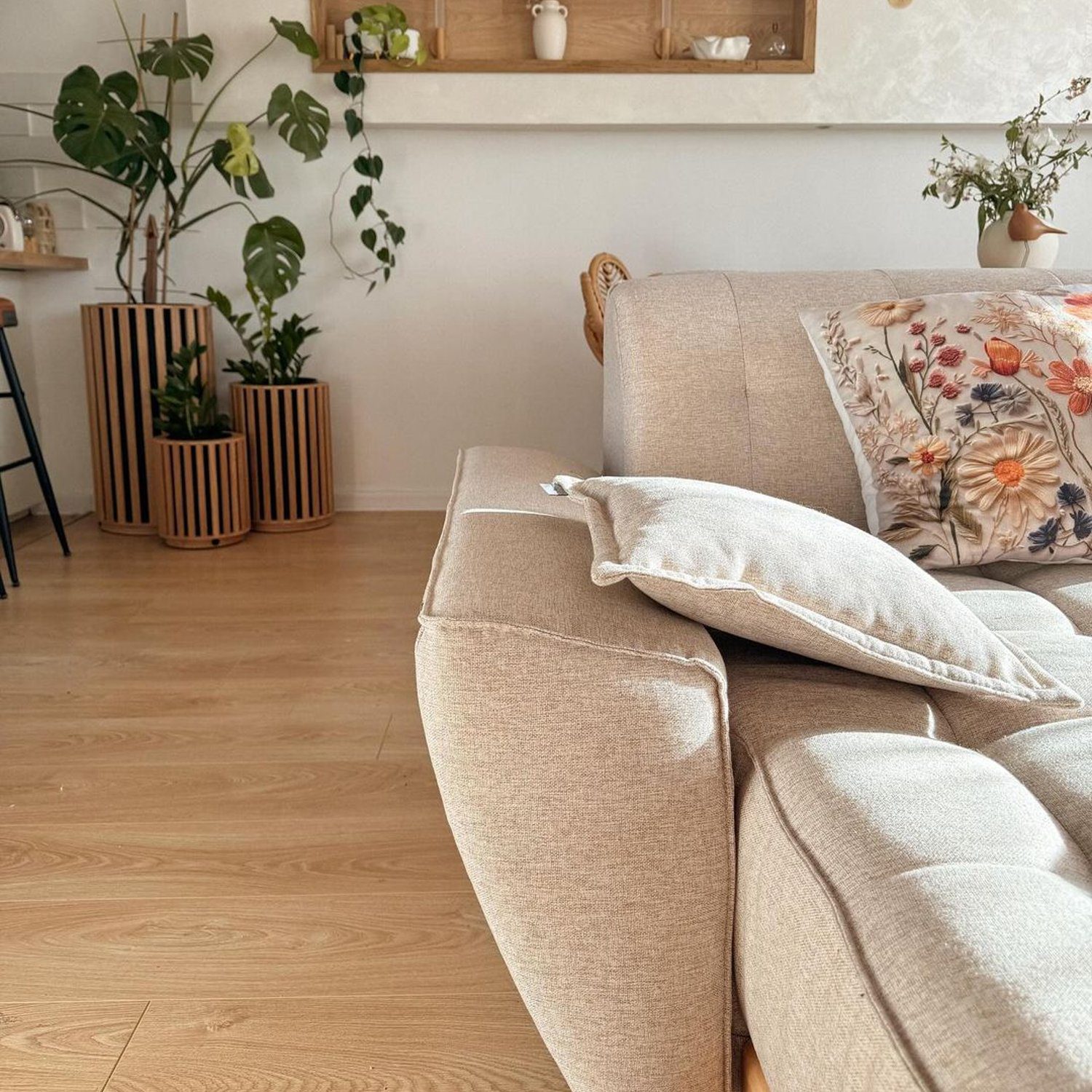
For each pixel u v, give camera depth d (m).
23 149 3.78
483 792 0.87
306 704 2.19
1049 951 0.58
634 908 0.87
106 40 3.78
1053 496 1.39
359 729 2.07
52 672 2.36
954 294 1.55
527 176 3.85
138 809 1.74
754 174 3.85
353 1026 1.23
